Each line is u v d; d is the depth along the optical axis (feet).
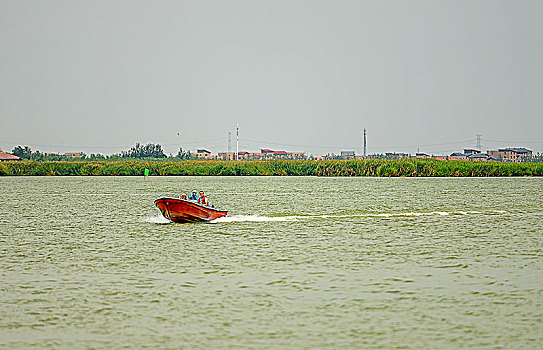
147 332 125.59
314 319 133.18
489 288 157.58
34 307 141.59
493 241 234.38
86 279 168.14
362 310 139.03
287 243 229.25
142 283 163.43
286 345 119.03
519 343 119.75
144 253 207.41
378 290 155.94
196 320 132.67
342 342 120.47
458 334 124.36
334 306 142.10
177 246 222.07
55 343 120.06
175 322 131.34
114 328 127.85
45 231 264.52
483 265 186.29
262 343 119.96
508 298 148.25
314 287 158.92
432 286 159.74
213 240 236.84
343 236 248.52
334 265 186.91
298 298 148.56
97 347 118.01
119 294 152.35
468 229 271.28
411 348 117.50
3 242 232.53
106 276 171.73
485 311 138.10
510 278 168.55
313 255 203.72
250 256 201.67
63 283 163.53
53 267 184.24
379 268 182.19
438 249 215.72
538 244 226.79
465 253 207.41
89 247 220.23
